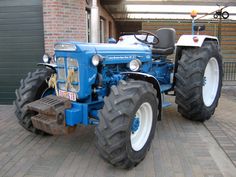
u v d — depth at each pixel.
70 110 3.17
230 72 12.60
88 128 4.49
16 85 6.65
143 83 3.25
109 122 2.90
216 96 5.02
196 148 3.76
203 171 3.14
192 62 4.40
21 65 6.60
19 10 6.41
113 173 3.10
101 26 11.95
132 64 3.45
